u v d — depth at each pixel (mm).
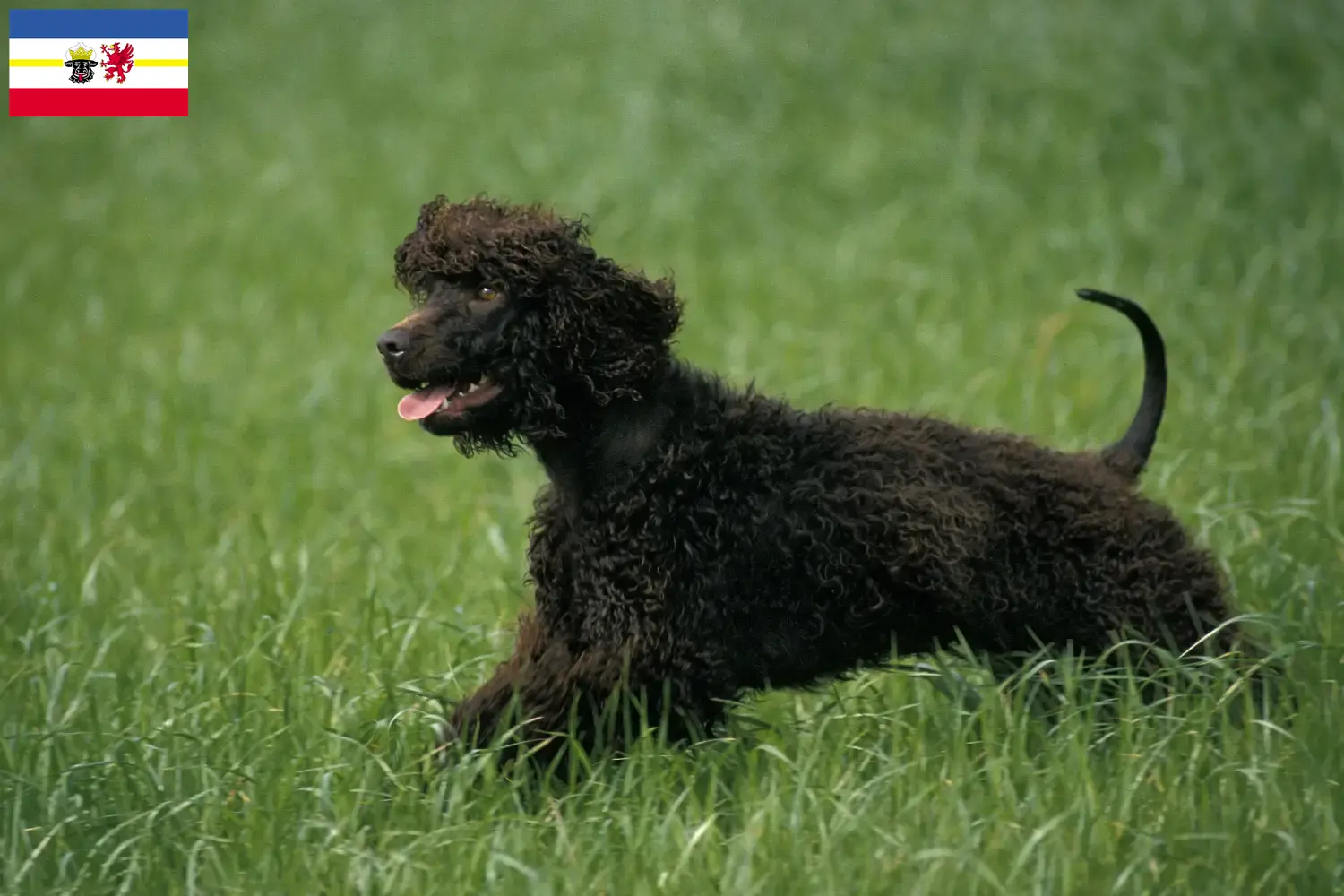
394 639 9656
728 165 25484
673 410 8156
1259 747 7738
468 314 8000
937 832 6988
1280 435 13117
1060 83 26984
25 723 8484
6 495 14305
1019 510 8266
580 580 8117
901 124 26344
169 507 13836
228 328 20531
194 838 7230
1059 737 7867
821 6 31812
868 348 17375
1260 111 24922
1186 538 8609
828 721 8031
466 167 26594
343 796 7492
